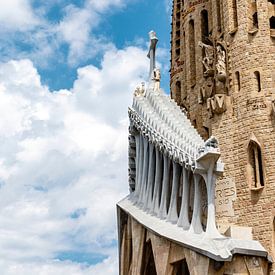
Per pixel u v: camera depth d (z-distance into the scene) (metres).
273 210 42.12
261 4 47.16
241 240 37.81
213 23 51.88
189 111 53.91
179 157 41.53
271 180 42.88
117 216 50.84
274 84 45.12
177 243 39.09
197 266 37.25
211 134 46.94
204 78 52.56
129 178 51.56
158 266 41.03
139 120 47.84
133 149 50.91
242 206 43.59
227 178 44.91
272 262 40.47
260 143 43.94
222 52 48.19
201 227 39.69
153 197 45.03
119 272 50.59
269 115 44.44
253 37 46.59
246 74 46.03
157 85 50.56
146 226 43.00
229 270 36.84
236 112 45.84
